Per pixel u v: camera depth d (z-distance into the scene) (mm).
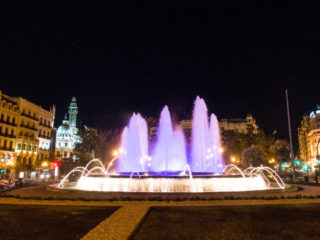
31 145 63406
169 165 43219
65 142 116688
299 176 51031
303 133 119312
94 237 7016
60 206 12094
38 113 70250
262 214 10469
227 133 66938
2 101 56250
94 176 20656
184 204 12414
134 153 53938
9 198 14250
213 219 9656
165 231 8172
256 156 52562
